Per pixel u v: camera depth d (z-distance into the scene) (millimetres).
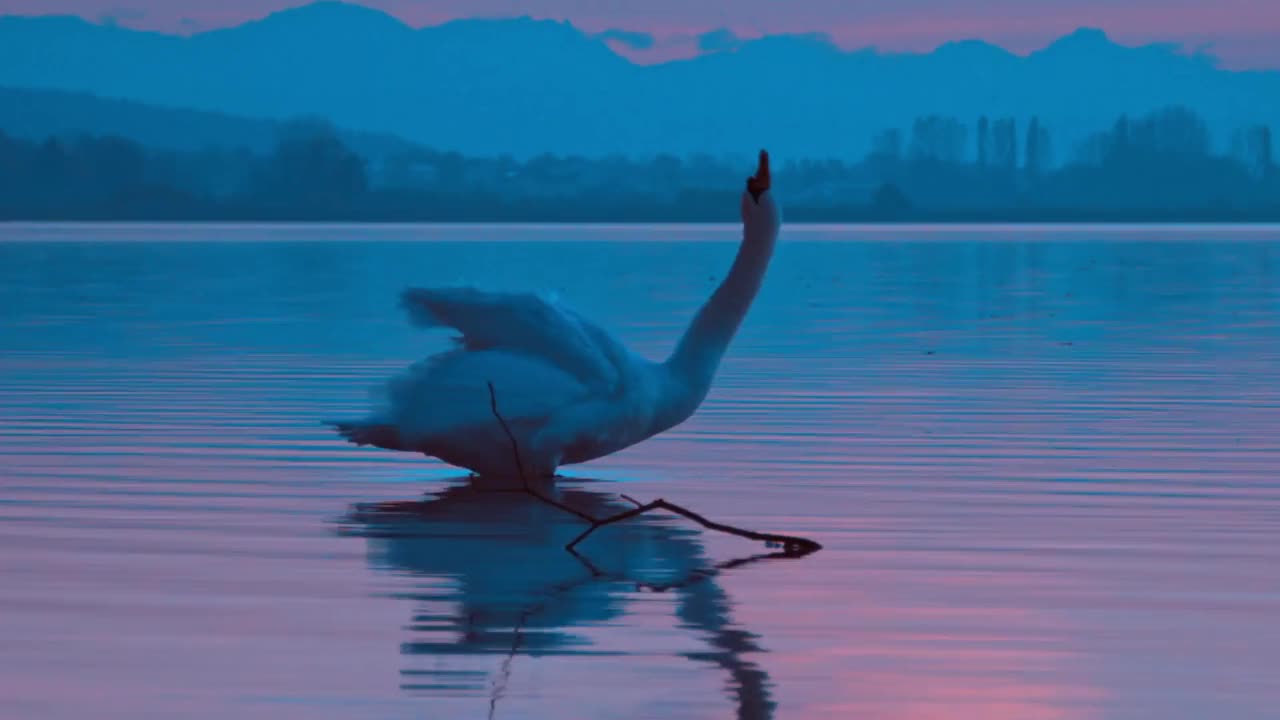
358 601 8945
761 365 23500
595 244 96438
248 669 7586
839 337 28875
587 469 14086
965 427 16656
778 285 48125
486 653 7871
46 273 53156
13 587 9250
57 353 24906
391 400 12938
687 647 7977
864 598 9062
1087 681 7473
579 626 8398
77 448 15000
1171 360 24312
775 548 10562
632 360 13117
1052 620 8555
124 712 6977
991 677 7531
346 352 25250
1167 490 12781
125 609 8727
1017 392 19984
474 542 10750
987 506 12078
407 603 8906
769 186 13555
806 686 7352
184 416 17375
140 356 24422
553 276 52469
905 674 7555
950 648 8000
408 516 11719
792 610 8766
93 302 37875
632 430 13000
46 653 7863
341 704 7074
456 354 12945
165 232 139250
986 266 63406
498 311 13031
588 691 7258
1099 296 42219
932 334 29562
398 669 7594
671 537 10953
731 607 8836
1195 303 39125
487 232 150750
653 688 7309
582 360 12852
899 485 13094
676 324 31109
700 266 60875
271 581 9461
